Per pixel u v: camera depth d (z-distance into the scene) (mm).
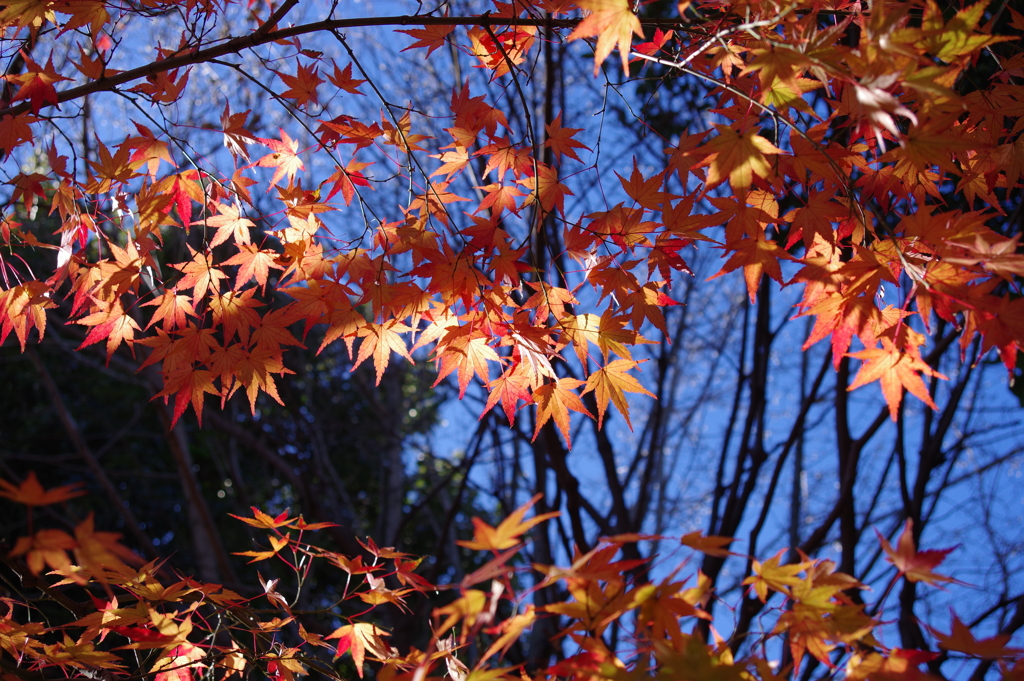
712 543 826
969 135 1023
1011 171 1049
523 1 1094
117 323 1085
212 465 3688
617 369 1030
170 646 964
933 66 846
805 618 842
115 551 808
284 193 1081
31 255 2801
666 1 1805
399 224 1131
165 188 1072
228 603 999
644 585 823
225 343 1074
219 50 1096
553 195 1084
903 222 909
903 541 824
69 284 2822
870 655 832
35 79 1035
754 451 2127
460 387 1046
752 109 1028
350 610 3029
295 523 995
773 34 951
